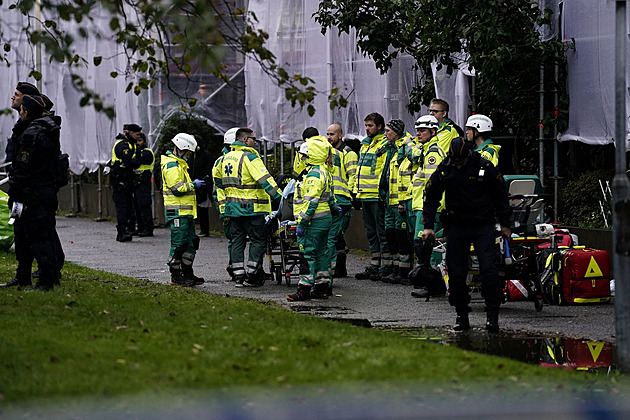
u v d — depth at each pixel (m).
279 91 48.47
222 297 29.52
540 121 35.47
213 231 54.66
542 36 34.94
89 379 16.09
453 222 23.88
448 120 30.94
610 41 32.19
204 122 56.31
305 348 19.27
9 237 40.69
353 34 43.53
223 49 19.58
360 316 26.69
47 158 26.81
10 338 19.25
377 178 34.12
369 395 15.24
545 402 15.13
